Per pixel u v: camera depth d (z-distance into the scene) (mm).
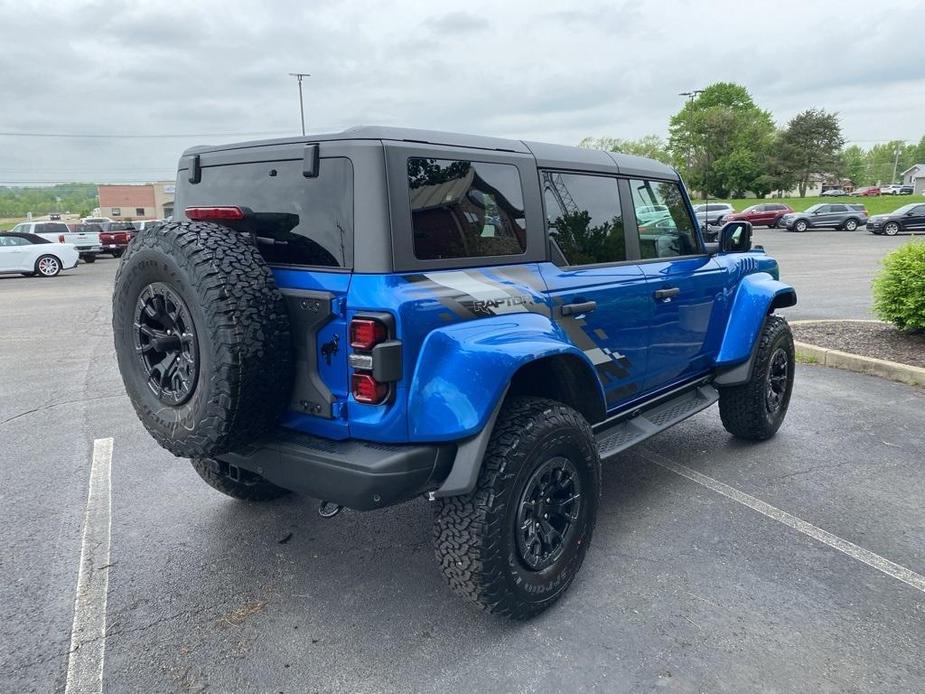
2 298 14883
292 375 2586
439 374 2471
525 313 2861
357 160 2477
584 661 2596
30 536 3656
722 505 3926
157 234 2518
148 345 2654
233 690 2473
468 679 2506
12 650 2707
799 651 2631
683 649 2654
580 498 2973
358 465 2410
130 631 2830
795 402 5883
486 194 2875
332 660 2631
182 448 2590
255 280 2439
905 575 3168
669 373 4105
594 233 3502
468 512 2570
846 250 23703
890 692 2406
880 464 4504
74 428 5492
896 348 7242
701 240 4438
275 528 3746
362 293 2410
